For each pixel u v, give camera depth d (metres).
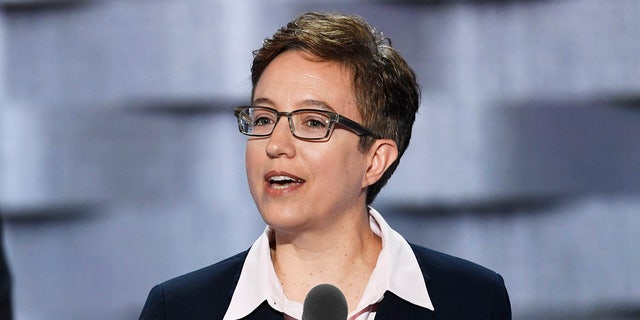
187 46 9.24
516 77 9.13
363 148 4.50
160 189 9.38
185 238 9.38
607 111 9.16
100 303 9.49
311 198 4.35
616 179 9.23
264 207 4.38
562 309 9.36
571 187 9.25
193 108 9.30
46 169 9.46
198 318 4.57
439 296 4.75
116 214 9.43
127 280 9.45
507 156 9.23
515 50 9.11
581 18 9.08
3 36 9.36
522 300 9.35
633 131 9.16
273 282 4.58
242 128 4.44
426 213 9.32
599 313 9.34
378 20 9.07
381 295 4.59
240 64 9.21
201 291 4.67
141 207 9.40
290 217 4.34
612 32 9.09
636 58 9.09
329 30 4.43
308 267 4.64
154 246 9.41
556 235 9.29
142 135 9.35
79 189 9.45
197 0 9.23
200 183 9.36
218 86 9.26
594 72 9.12
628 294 9.30
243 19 9.20
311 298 3.80
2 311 7.15
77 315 9.52
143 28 9.27
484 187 9.27
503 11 9.09
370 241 4.82
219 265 4.82
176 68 9.27
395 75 4.62
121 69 9.31
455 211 9.30
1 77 9.40
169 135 9.34
